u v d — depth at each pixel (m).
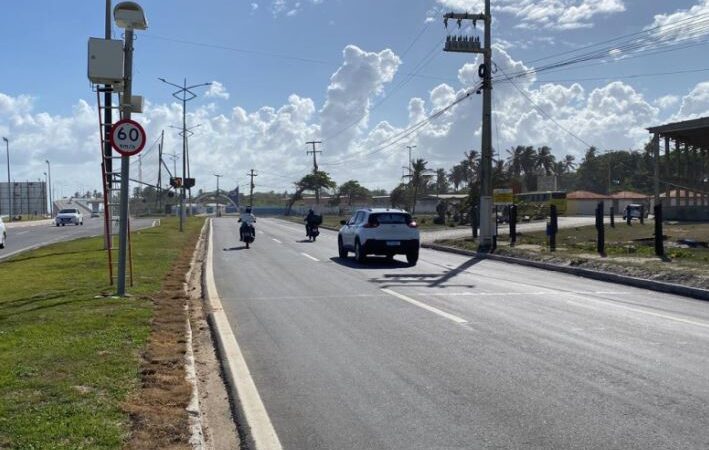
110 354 7.64
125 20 11.98
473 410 6.17
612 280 16.81
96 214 97.12
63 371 6.84
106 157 12.88
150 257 21.12
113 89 12.38
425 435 5.55
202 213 131.00
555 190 83.50
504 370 7.56
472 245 28.31
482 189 26.89
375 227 21.36
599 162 127.50
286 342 9.19
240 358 8.26
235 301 13.01
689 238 28.84
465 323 10.51
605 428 5.64
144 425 5.39
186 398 6.24
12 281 14.66
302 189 115.12
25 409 5.62
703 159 49.12
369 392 6.79
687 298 13.58
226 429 5.90
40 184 97.06
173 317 10.37
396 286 15.32
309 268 19.75
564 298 13.41
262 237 38.22
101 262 18.84
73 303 11.27
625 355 8.25
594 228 40.66
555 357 8.16
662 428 5.62
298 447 5.33
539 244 27.73
